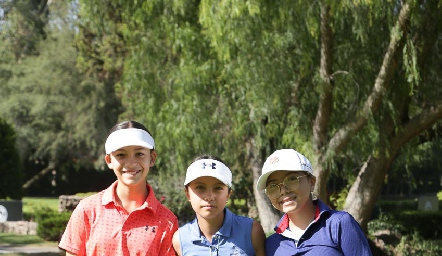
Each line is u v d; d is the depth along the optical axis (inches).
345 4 365.4
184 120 450.0
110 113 1275.8
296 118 422.6
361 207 453.7
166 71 502.6
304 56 410.6
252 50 403.9
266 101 416.2
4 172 842.8
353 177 490.9
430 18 415.8
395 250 538.3
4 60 1465.3
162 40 504.7
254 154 562.3
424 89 437.1
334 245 145.2
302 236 147.6
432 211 781.9
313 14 379.9
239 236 154.9
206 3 391.5
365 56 424.5
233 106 478.0
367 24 401.7
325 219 147.6
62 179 1566.2
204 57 472.1
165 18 476.1
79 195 855.7
